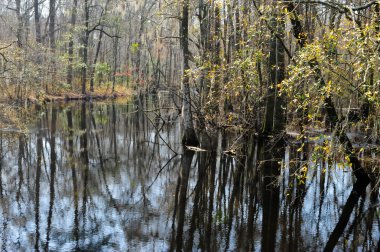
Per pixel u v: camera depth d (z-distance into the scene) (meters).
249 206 8.84
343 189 9.92
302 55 6.15
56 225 7.82
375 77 6.39
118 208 8.81
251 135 15.85
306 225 7.71
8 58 17.20
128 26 40.16
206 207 8.85
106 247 6.79
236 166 12.41
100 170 12.04
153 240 7.12
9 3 39.84
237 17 14.35
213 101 16.22
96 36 51.16
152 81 38.56
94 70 38.19
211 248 6.78
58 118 22.42
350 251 6.61
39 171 11.77
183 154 14.15
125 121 22.80
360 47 5.56
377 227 7.61
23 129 17.50
